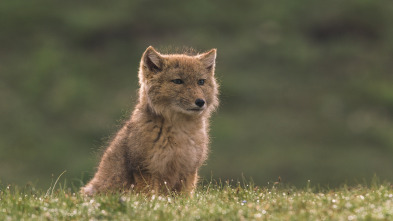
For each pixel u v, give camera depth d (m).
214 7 39.06
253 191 8.02
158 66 8.85
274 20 37.84
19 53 35.03
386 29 38.12
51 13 38.59
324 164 26.08
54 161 26.42
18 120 29.14
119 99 31.05
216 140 27.92
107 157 9.07
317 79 33.78
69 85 31.66
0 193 7.96
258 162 26.17
